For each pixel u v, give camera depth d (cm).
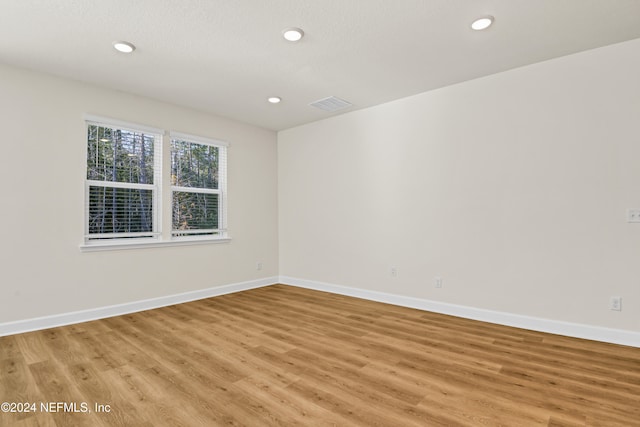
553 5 221
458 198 353
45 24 240
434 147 371
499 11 229
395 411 179
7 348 264
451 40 267
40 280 314
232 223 476
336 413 177
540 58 298
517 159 317
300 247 509
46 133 320
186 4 219
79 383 209
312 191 494
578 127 287
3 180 297
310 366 233
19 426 166
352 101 406
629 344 265
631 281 265
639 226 262
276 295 452
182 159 427
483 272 337
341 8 225
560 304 295
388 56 293
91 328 315
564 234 294
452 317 349
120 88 361
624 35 259
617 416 173
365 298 430
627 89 267
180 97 390
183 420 171
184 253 420
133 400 190
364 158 433
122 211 372
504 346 268
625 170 268
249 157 500
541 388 202
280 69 318
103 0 214
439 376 218
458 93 353
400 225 399
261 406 184
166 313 366
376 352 257
